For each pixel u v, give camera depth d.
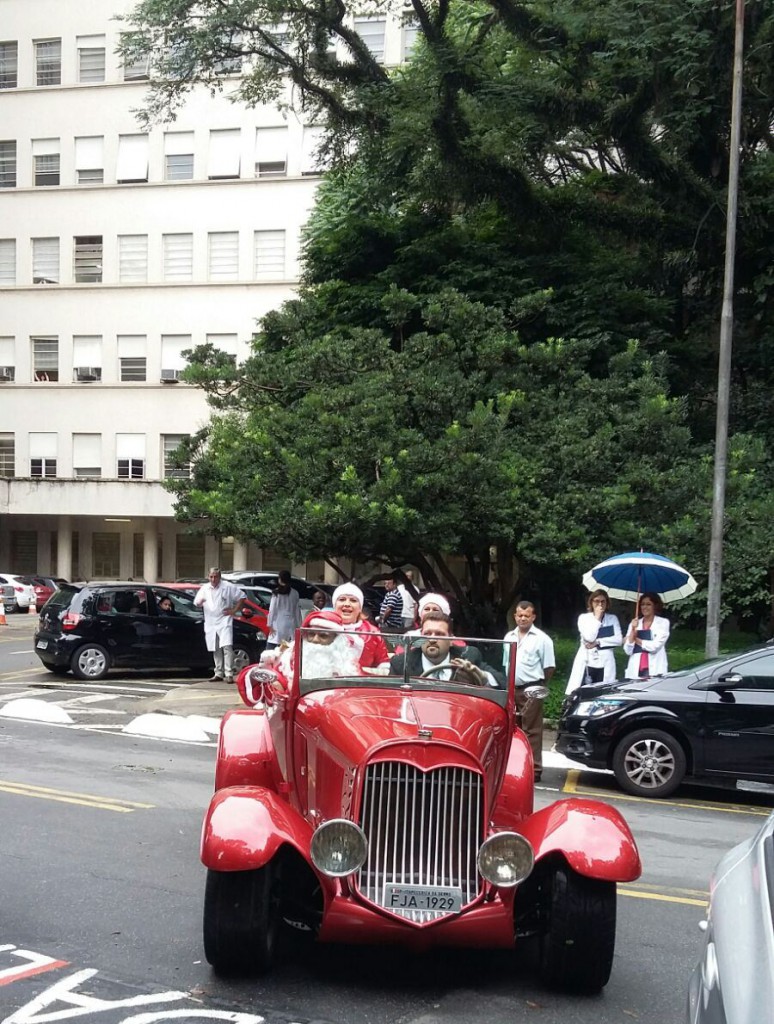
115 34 43.47
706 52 17.94
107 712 15.45
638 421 16.48
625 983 5.57
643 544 15.76
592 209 20.14
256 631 20.05
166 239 43.28
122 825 8.61
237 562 45.06
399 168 20.91
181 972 5.44
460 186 19.62
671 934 6.42
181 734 13.48
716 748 10.85
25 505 43.75
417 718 5.58
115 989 5.18
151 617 19.64
